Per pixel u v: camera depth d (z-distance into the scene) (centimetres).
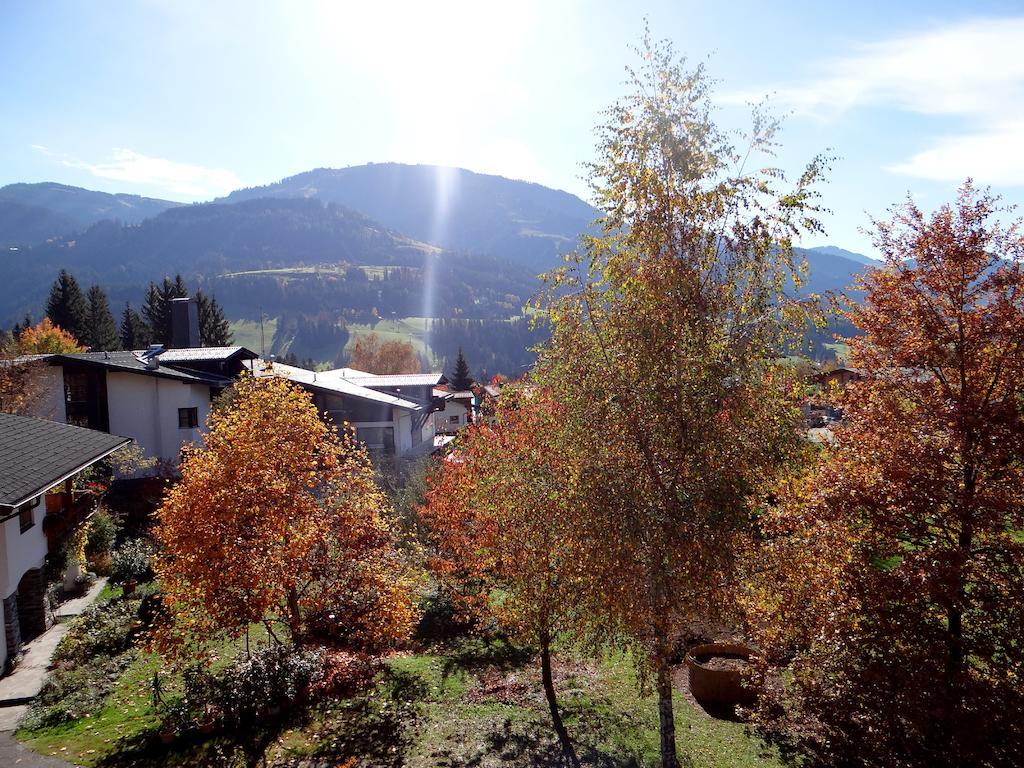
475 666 1734
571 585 1094
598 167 1045
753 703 1556
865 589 1035
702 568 944
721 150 1012
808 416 1169
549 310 1077
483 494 1302
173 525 1311
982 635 1010
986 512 1004
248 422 1439
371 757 1200
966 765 962
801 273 993
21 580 1634
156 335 6681
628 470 970
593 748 1296
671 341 966
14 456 1563
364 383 4909
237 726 1269
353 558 1467
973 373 1101
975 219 1112
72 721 1248
